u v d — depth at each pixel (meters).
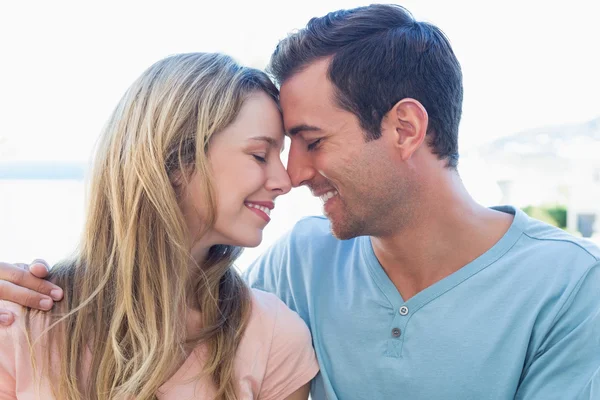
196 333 1.09
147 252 1.06
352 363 1.15
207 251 1.14
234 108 1.04
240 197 1.06
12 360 0.99
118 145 1.09
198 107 1.04
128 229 1.06
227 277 1.17
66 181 2.71
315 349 1.18
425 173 1.12
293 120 1.12
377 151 1.11
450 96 1.16
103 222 1.11
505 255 1.13
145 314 1.05
